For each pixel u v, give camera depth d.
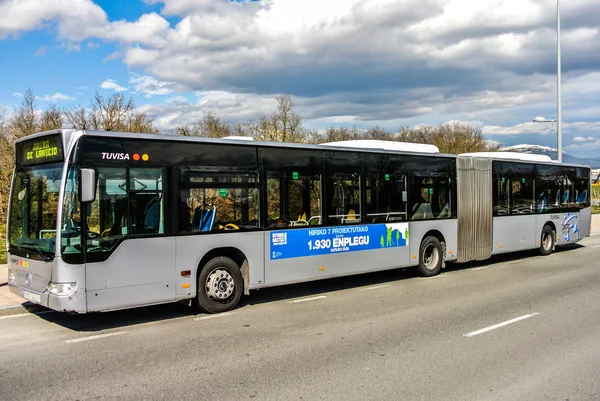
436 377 5.45
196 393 5.04
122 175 7.52
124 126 24.33
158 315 8.57
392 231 11.52
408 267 13.17
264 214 9.19
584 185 18.64
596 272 13.10
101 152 7.33
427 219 12.38
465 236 13.39
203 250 8.37
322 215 10.14
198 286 8.45
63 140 7.10
